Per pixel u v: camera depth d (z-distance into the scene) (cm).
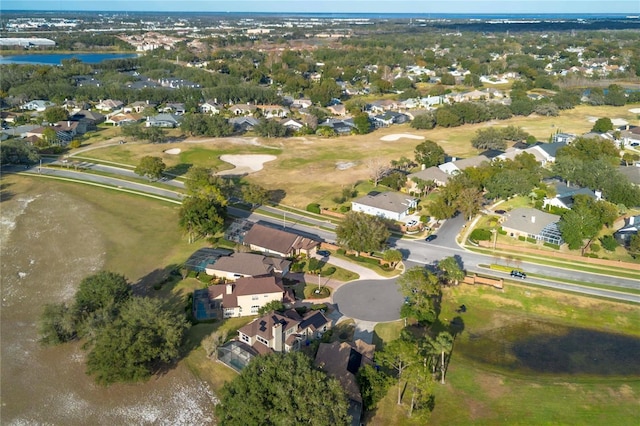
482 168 12775
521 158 13750
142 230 10700
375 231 9344
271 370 5528
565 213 10394
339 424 5162
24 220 11169
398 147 17350
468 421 5916
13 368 6794
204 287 8550
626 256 9731
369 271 9144
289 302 8038
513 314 8050
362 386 6022
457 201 11181
